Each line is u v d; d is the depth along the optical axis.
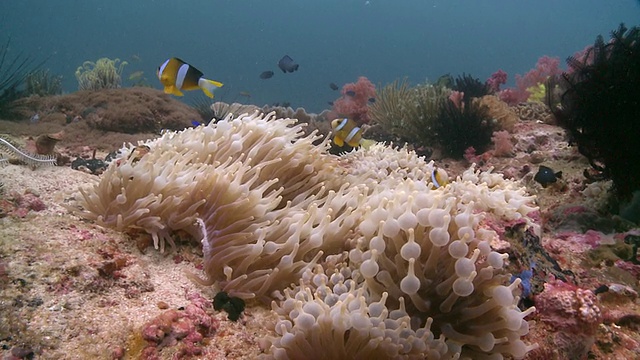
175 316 0.33
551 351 0.38
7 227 0.37
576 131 0.67
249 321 0.35
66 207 0.42
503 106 1.25
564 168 0.87
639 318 0.45
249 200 0.42
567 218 0.64
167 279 0.38
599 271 0.53
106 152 0.92
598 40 0.67
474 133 1.16
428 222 0.33
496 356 0.32
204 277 0.39
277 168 0.52
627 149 0.61
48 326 0.29
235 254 0.38
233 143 0.51
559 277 0.46
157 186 0.42
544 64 1.81
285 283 0.39
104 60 1.72
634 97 0.60
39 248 0.35
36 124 1.03
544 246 0.56
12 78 1.25
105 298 0.33
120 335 0.30
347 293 0.32
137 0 13.04
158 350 0.30
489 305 0.31
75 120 1.09
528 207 0.52
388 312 0.31
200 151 0.51
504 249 0.42
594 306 0.39
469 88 1.79
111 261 0.36
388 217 0.34
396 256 0.34
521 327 0.32
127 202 0.42
